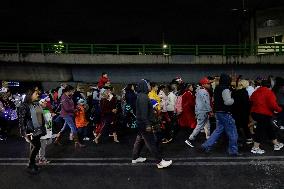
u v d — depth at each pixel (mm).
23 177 7031
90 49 29875
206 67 29766
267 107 8312
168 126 10281
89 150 9570
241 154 8375
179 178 6625
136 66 29969
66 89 9938
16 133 13336
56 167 7762
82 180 6711
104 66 30078
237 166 7332
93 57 29266
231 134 8281
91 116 12273
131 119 12469
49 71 29891
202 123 9375
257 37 41344
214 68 29781
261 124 8383
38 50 29734
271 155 8203
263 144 9484
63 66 30125
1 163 8281
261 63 28906
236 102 9320
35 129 7109
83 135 11273
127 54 29453
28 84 31172
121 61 29266
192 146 9523
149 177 6758
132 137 11633
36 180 6793
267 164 7418
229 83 8203
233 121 8289
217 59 29094
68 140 11297
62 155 9016
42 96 11375
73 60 29234
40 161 8055
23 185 6488
